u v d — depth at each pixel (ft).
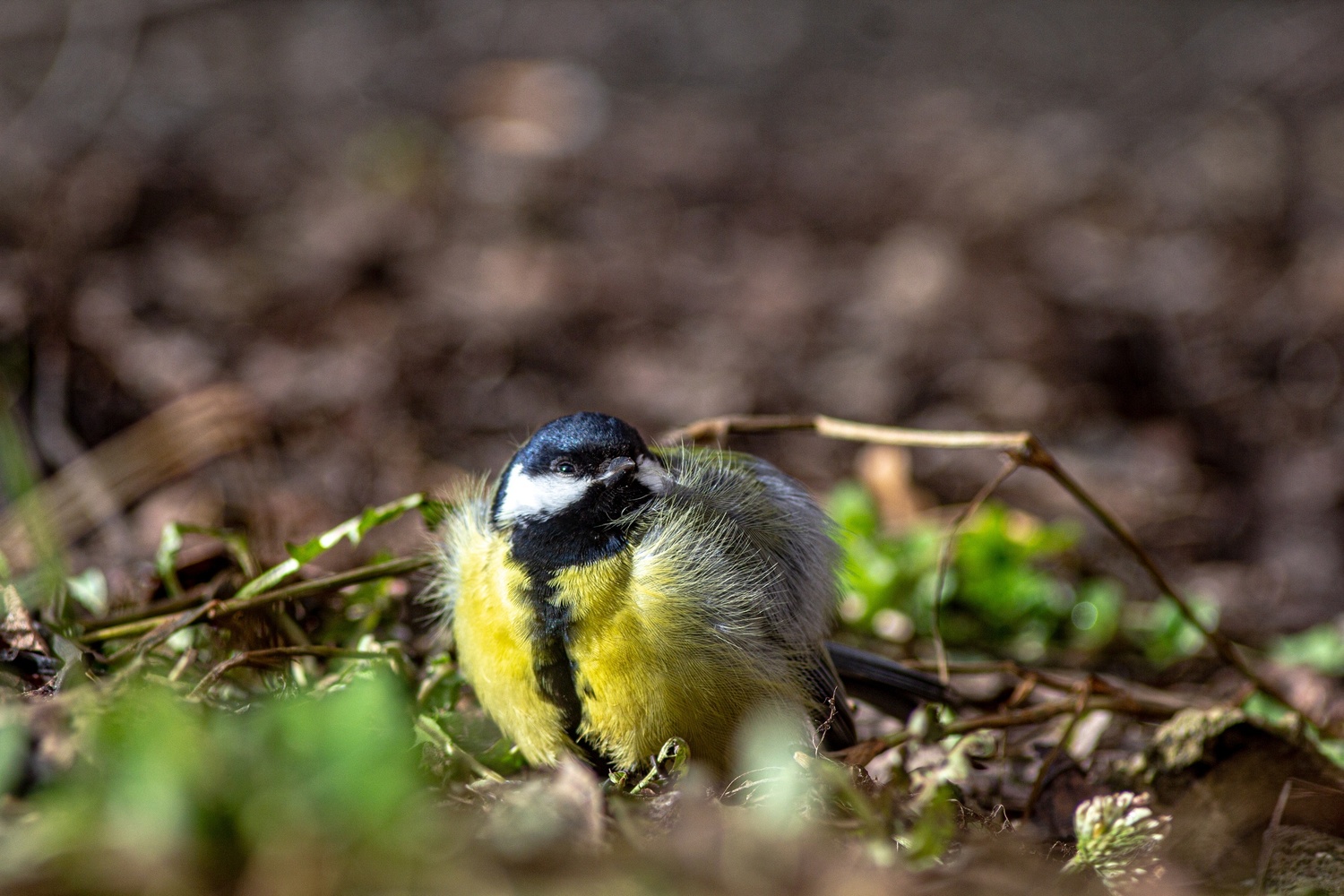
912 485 35.58
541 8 78.64
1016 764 21.17
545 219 54.44
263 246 47.57
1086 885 14.29
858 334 45.57
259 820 10.65
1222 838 18.67
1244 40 72.79
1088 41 77.66
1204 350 46.14
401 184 54.70
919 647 27.20
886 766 18.81
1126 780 19.63
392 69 69.10
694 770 17.89
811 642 20.16
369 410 35.60
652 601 17.84
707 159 62.64
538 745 18.72
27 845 10.61
